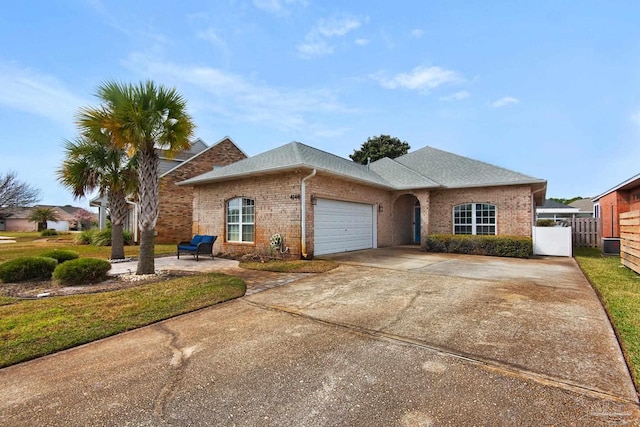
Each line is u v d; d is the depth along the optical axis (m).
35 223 51.59
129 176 11.04
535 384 2.79
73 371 3.13
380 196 15.44
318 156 13.30
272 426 2.28
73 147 10.22
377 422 2.31
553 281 7.08
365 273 8.14
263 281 7.26
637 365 3.07
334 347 3.62
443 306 5.16
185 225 18.33
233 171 12.48
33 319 4.50
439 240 13.30
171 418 2.38
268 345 3.70
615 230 15.98
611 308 4.79
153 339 3.93
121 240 11.21
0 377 3.03
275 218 11.14
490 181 13.99
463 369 3.08
